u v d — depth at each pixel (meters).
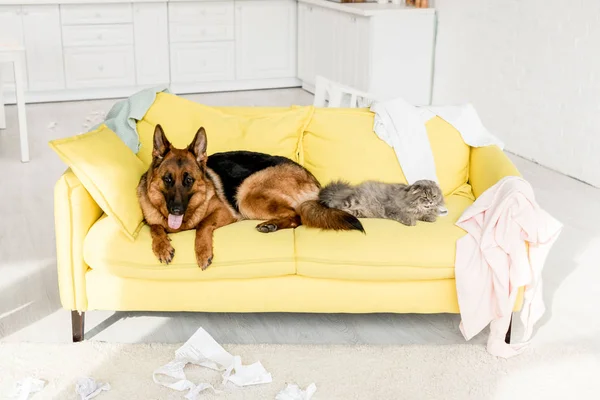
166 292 2.72
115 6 6.92
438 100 6.29
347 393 2.45
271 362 2.62
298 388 2.43
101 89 7.12
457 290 2.69
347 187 3.01
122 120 3.16
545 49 5.01
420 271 2.69
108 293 2.72
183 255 2.67
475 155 3.30
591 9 4.57
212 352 2.62
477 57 5.73
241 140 3.18
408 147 3.20
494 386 2.51
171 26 7.16
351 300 2.75
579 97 4.76
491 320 2.71
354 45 6.27
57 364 2.59
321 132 3.24
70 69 6.93
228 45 7.41
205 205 2.79
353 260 2.67
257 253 2.68
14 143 5.51
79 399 2.40
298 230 2.81
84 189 2.68
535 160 5.27
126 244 2.67
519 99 5.34
